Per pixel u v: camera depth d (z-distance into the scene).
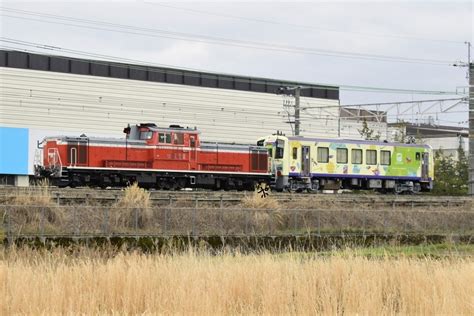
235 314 16.39
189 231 32.38
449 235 37.81
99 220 31.58
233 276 18.67
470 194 54.03
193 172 47.22
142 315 15.94
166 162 46.25
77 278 18.44
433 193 70.56
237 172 48.72
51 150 43.03
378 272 20.52
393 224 39.56
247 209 35.00
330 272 20.27
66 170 42.72
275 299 17.12
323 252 31.11
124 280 18.00
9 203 31.70
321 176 53.09
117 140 44.75
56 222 30.92
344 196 44.66
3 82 56.69
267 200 37.19
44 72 58.69
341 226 38.03
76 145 43.22
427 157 58.84
